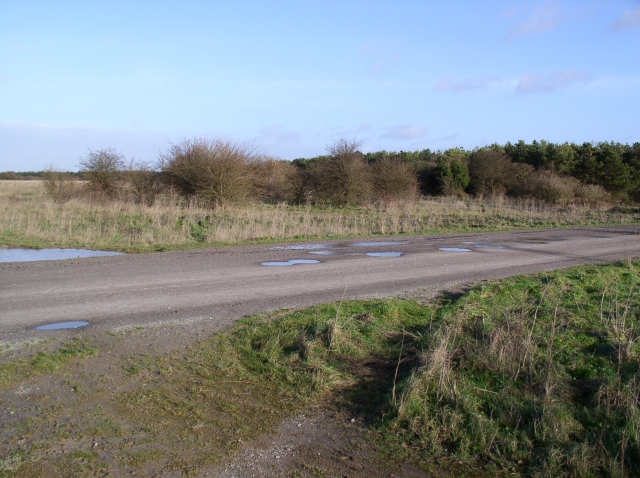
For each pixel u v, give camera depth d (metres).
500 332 6.36
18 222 18.61
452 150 60.72
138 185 27.28
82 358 6.14
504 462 4.43
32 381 5.53
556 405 5.10
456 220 24.95
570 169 48.69
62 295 8.88
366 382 5.82
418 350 6.46
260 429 4.82
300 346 6.57
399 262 12.75
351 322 7.32
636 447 4.48
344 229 19.59
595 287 10.09
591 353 6.63
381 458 4.46
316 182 31.05
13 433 4.54
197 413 5.04
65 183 28.17
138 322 7.47
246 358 6.34
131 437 4.58
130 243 15.81
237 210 23.53
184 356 6.31
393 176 33.22
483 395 5.41
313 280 10.45
